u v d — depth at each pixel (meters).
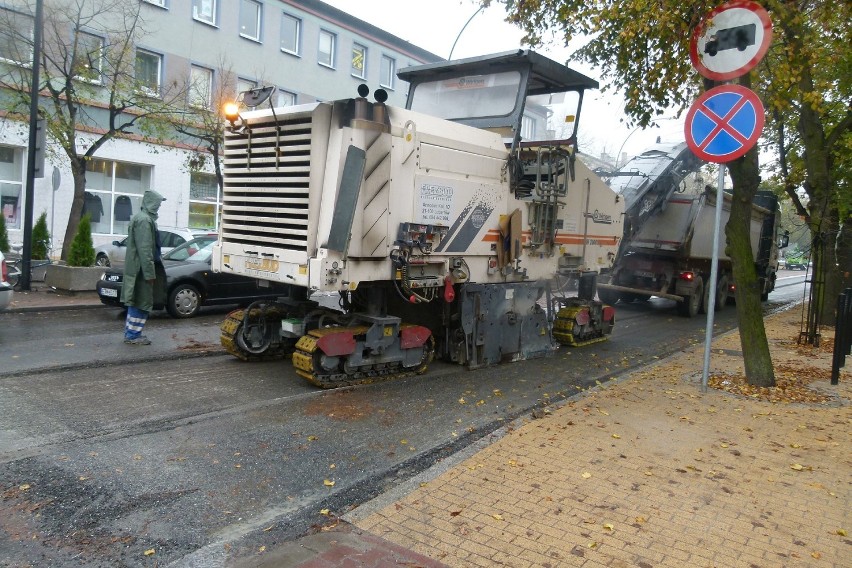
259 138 6.71
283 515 3.95
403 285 6.62
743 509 4.08
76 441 5.02
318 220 6.17
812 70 10.59
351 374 7.03
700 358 9.09
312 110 6.09
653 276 14.92
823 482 4.54
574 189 9.34
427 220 6.88
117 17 18.81
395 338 7.23
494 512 3.94
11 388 6.33
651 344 10.85
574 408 6.23
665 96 8.40
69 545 3.52
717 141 6.43
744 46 6.15
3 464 4.53
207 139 17.89
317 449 5.09
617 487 4.35
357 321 7.16
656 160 14.30
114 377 6.95
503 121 8.15
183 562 3.38
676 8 6.87
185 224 23.39
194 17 22.97
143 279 8.47
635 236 13.92
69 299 11.95
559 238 9.11
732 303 18.80
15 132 18.22
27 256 12.71
